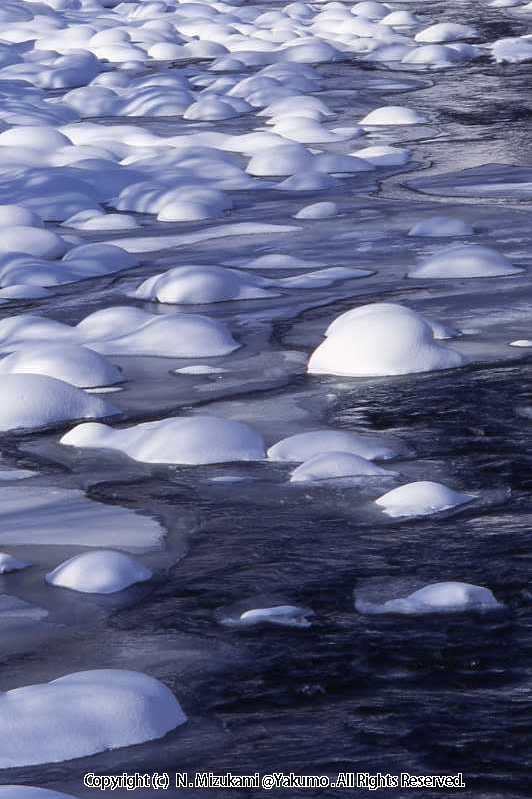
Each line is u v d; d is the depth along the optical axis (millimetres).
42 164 22219
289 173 21766
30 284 14680
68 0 53156
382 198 19547
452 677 5652
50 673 5840
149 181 20812
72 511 7871
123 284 14758
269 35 42094
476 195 19375
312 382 10594
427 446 8883
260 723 5316
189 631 6227
